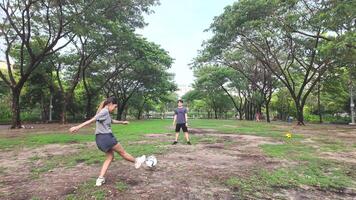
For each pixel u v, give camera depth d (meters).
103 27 22.33
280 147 10.17
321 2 16.03
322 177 6.06
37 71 29.72
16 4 19.48
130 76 37.66
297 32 21.44
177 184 5.40
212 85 49.91
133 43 26.61
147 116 63.56
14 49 26.48
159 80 39.06
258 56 29.80
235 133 15.88
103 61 34.28
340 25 15.37
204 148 9.75
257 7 21.58
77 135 14.27
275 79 36.75
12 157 8.26
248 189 5.18
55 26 20.62
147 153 8.52
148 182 5.49
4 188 5.19
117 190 4.98
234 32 24.14
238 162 7.42
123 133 15.08
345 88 38.88
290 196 4.89
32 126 24.03
